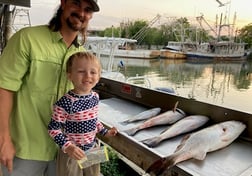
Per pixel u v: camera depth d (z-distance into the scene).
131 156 1.40
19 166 1.35
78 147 1.24
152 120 1.62
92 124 1.29
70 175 1.30
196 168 1.10
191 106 1.77
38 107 1.29
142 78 2.25
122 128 1.56
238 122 1.46
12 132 1.32
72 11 1.20
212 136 1.29
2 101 1.18
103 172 2.26
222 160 1.18
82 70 1.21
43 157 1.37
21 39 1.18
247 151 1.29
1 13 2.88
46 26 1.27
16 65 1.18
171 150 1.26
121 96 2.41
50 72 1.26
